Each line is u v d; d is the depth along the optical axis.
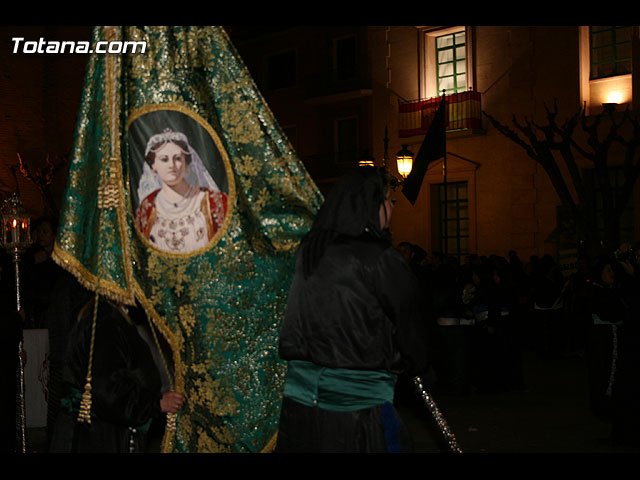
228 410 3.59
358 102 29.69
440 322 11.84
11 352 5.92
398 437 3.49
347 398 3.43
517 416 10.04
